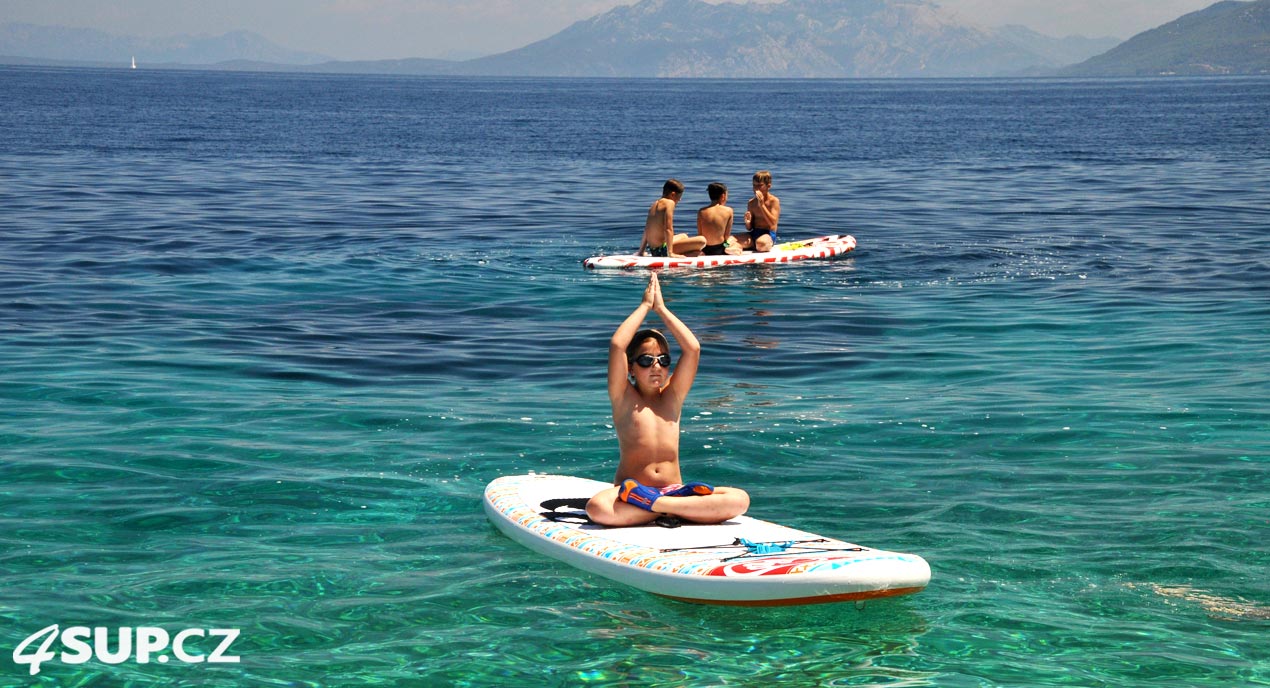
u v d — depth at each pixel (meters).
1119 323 12.66
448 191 28.95
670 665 4.85
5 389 9.44
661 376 6.38
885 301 14.20
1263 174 34.31
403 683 4.67
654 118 78.62
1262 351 11.11
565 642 5.07
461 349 11.48
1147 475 7.43
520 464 7.74
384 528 6.50
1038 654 4.95
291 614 5.30
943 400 9.40
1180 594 5.59
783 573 5.29
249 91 132.12
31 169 32.72
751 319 13.06
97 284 14.80
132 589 5.54
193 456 7.74
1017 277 16.03
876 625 5.24
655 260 16.80
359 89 161.88
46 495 6.88
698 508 6.14
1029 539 6.33
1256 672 4.76
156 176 31.67
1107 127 65.25
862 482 7.35
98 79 179.38
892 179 33.28
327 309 13.55
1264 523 6.54
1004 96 143.00
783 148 47.59
